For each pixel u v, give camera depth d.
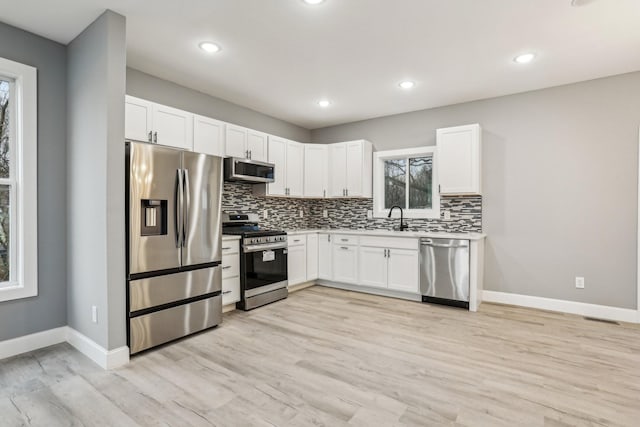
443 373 2.29
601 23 2.49
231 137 3.95
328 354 2.59
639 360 2.48
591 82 3.56
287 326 3.22
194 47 2.90
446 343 2.81
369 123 5.14
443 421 1.76
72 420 1.77
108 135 2.36
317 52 2.99
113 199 2.38
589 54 3.00
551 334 3.02
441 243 3.88
